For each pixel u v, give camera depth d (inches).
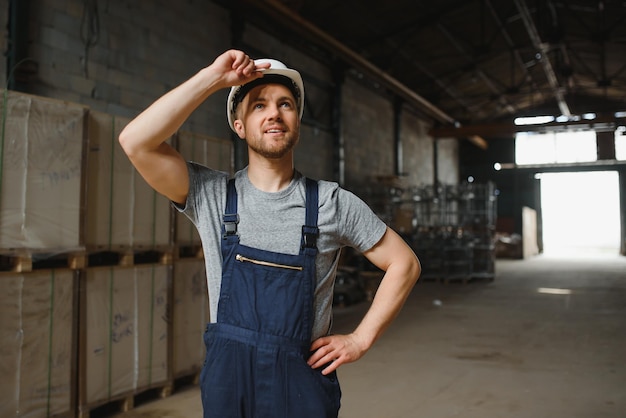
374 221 61.2
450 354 223.1
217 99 359.3
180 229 172.7
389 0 458.0
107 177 146.6
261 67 57.0
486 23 550.0
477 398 165.5
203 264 183.0
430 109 693.3
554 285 478.6
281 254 56.1
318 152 497.7
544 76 773.9
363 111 594.2
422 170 776.3
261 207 57.5
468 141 989.2
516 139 964.0
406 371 196.9
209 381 55.3
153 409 153.5
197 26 343.9
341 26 493.4
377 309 59.7
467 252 510.6
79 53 259.0
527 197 970.7
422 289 458.6
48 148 130.1
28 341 125.4
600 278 537.6
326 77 514.6
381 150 637.9
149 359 157.8
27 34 230.8
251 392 54.5
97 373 141.9
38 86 238.7
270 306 55.1
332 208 58.4
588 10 534.3
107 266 146.3
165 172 56.4
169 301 165.3
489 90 785.6
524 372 195.0
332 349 56.6
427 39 560.7
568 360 212.1
